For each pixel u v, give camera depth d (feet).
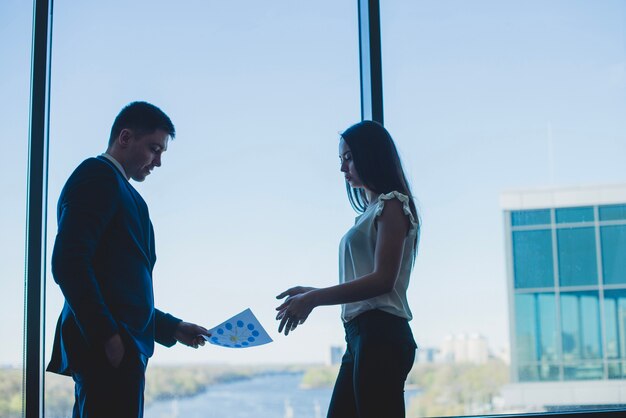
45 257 9.11
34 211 9.02
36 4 9.41
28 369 8.82
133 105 7.32
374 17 9.94
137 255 6.76
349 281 6.70
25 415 8.77
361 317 6.61
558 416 9.37
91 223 6.35
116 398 6.26
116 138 7.20
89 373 6.30
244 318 7.67
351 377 6.89
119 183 6.77
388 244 6.56
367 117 9.86
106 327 6.09
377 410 6.33
